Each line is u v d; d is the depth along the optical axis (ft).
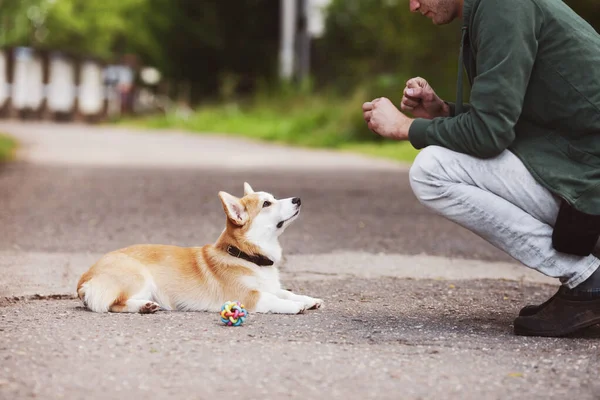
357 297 19.97
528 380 12.78
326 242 28.55
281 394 11.97
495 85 15.07
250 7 142.00
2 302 18.83
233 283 18.34
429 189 15.98
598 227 14.89
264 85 116.06
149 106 140.26
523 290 21.35
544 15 15.24
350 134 81.00
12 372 12.73
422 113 18.15
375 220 33.83
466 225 16.01
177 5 140.56
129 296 17.88
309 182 47.06
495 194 15.71
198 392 12.00
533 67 15.31
